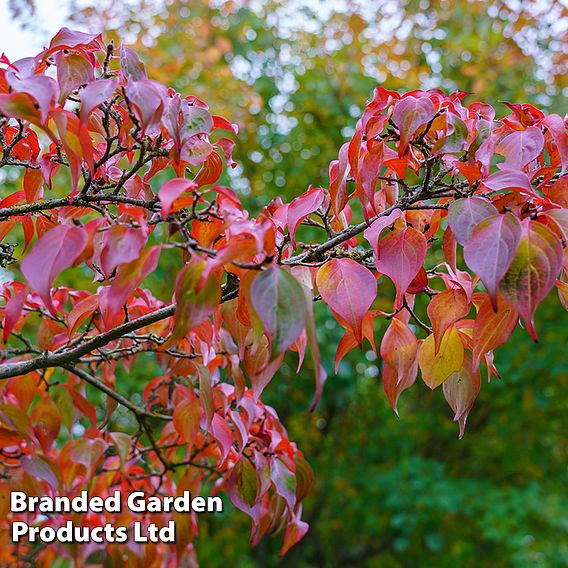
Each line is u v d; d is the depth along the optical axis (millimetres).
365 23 4305
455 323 1209
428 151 1208
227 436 1359
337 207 1197
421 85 4273
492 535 3789
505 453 4508
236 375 1402
